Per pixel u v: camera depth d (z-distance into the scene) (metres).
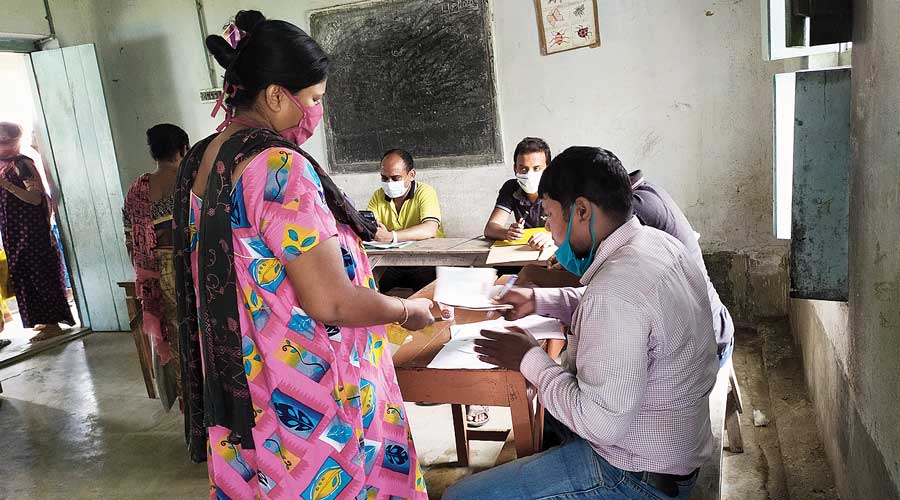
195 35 4.61
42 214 4.65
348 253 1.32
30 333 5.01
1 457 3.05
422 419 2.94
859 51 1.66
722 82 3.62
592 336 1.28
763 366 3.17
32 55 4.68
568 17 3.79
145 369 3.49
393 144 4.35
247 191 1.19
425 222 3.67
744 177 3.68
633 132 3.85
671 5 3.61
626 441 1.38
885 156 1.43
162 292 2.97
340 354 1.30
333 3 4.23
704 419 1.42
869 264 1.60
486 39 3.97
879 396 1.54
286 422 1.27
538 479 1.47
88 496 2.65
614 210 1.37
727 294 3.81
